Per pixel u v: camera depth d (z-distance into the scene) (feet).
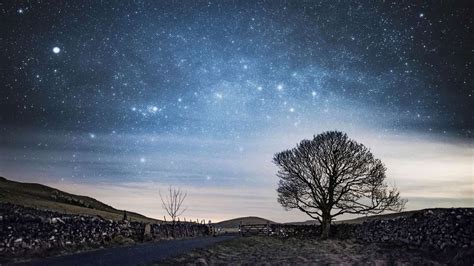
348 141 146.20
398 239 111.96
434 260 84.02
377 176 141.38
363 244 116.78
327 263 76.69
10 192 212.23
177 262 71.87
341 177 144.15
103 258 74.28
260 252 95.76
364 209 141.49
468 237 87.81
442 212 107.45
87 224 102.99
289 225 166.61
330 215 145.69
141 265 67.21
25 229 81.41
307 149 148.56
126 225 121.90
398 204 139.85
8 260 66.18
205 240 133.49
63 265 64.13
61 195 277.85
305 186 148.05
